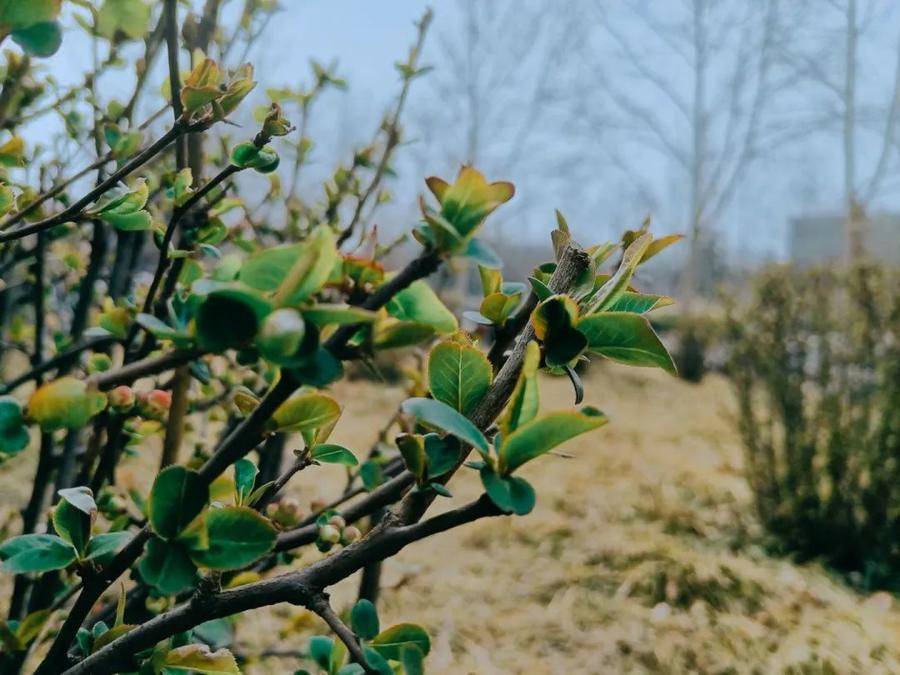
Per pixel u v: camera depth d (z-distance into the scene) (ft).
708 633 3.92
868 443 5.07
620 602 4.30
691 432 9.30
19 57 1.42
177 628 0.91
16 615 1.89
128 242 2.19
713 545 5.33
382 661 0.87
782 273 5.58
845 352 5.21
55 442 2.26
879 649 3.66
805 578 4.73
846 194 21.02
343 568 0.88
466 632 3.90
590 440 8.43
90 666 0.92
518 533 5.33
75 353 1.93
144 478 2.72
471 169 0.73
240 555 0.81
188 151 1.71
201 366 1.29
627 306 1.05
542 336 0.90
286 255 0.70
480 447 0.79
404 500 0.91
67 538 0.91
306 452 1.16
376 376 0.75
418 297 0.81
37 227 1.16
